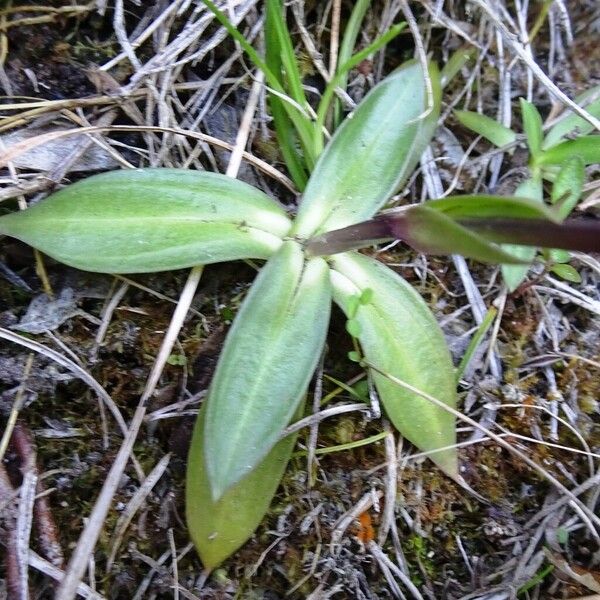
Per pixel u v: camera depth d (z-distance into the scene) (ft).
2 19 0.49
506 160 0.59
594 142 0.52
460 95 0.58
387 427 0.49
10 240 0.47
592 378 0.54
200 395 0.47
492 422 0.51
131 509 0.45
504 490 0.51
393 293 0.47
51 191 0.48
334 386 0.49
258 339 0.42
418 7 0.58
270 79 0.46
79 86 0.51
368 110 0.47
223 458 0.38
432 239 0.35
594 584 0.47
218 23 0.52
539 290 0.55
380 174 0.47
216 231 0.45
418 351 0.46
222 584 0.46
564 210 0.48
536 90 0.60
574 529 0.50
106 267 0.43
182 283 0.49
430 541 0.50
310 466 0.47
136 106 0.51
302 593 0.47
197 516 0.42
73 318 0.47
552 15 0.61
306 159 0.51
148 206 0.44
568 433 0.52
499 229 0.34
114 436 0.46
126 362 0.48
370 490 0.48
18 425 0.45
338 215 0.47
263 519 0.47
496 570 0.49
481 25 0.58
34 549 0.43
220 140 0.52
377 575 0.48
